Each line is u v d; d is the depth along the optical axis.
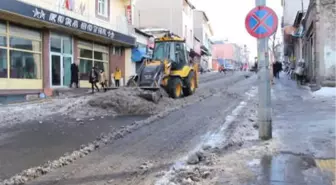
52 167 7.15
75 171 6.95
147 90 16.97
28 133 10.68
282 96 19.20
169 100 17.39
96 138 9.90
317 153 7.50
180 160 7.59
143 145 9.02
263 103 8.84
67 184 6.22
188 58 21.33
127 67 33.59
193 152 8.19
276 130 9.92
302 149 7.82
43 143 9.36
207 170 6.59
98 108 15.16
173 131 10.64
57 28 22.39
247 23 8.86
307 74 28.48
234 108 15.25
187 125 11.54
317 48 22.67
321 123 10.84
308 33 28.25
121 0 31.98
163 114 13.77
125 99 15.10
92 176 6.64
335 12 22.39
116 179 6.45
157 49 20.33
